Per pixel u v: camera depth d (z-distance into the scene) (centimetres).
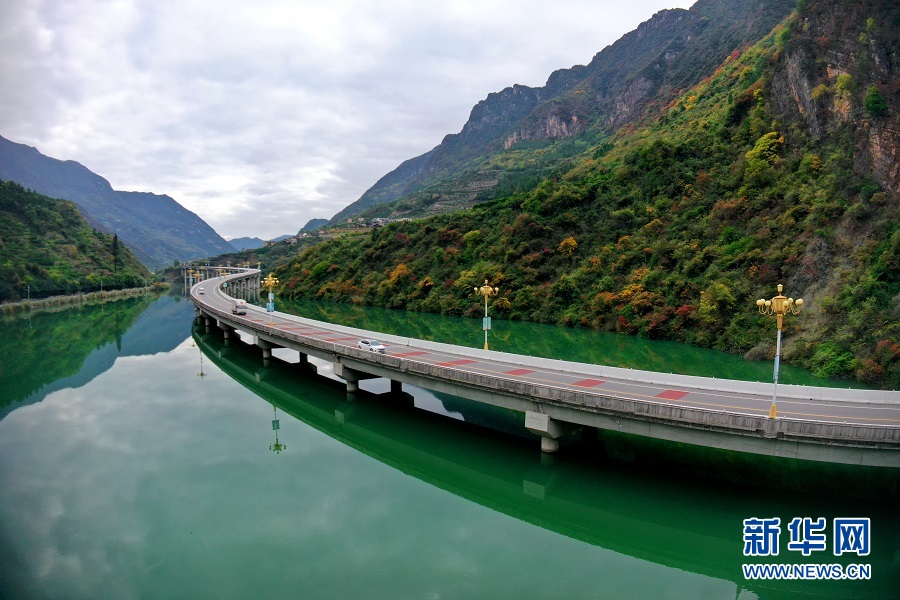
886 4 7612
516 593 2027
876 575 2162
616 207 10438
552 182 12500
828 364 5278
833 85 7844
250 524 2602
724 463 3134
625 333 7950
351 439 3944
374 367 4331
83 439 3906
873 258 5862
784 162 7981
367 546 2386
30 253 16088
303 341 5219
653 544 2517
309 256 17575
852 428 2380
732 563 2306
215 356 7088
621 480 2978
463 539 2480
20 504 2841
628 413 2803
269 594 2009
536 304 9719
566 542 2484
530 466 3247
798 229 6981
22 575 2166
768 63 9856
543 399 3100
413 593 2012
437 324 9338
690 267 7800
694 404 3005
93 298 16062
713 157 9544
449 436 3781
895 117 6719
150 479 3166
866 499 2686
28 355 7394
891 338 4956
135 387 5503
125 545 2408
